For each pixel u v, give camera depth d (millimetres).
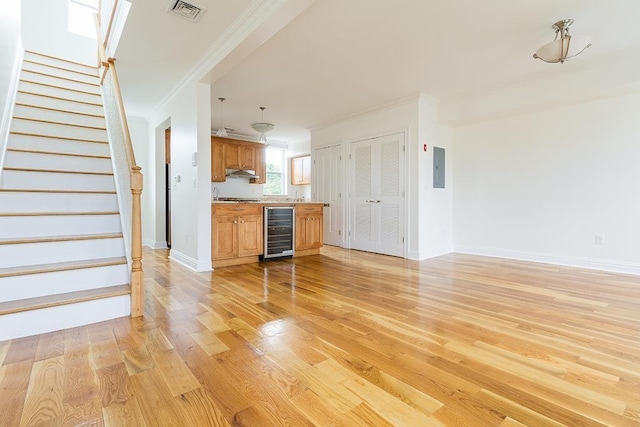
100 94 4539
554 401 1399
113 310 2332
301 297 2871
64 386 1491
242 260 4402
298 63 3600
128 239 2596
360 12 2621
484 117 4707
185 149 4152
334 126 6125
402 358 1779
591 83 3688
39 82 4223
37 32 4742
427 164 4836
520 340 2004
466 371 1647
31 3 4684
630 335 2074
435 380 1564
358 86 4312
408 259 4742
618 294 2963
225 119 6082
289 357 1784
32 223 2639
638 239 3750
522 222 4652
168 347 1890
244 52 2988
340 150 5992
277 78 4031
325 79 4070
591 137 4039
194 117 3850
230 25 2807
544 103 4094
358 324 2256
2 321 1953
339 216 6016
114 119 3375
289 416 1301
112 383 1521
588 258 4098
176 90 4352
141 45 3168
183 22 2762
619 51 3301
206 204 3912
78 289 2381
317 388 1494
